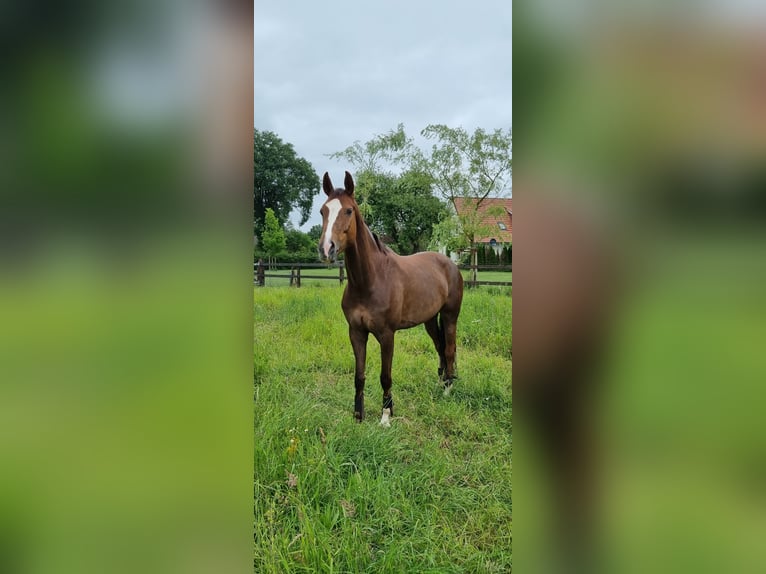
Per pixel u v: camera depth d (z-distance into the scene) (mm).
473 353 4422
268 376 3613
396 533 1922
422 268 3719
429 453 2582
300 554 1748
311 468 2264
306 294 6520
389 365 3289
